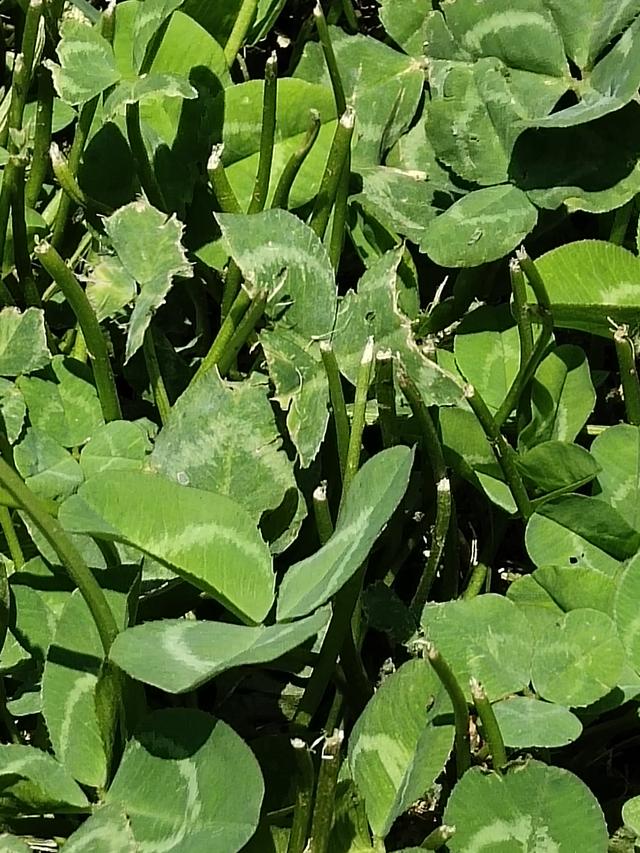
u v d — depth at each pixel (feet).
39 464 0.51
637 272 0.54
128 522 0.40
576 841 0.39
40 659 0.46
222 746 0.39
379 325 0.52
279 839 0.41
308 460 0.48
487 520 0.57
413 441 0.54
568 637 0.44
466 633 0.45
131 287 0.53
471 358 0.55
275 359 0.50
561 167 0.57
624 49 0.56
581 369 0.55
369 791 0.41
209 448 0.48
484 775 0.40
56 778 0.41
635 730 0.52
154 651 0.39
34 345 0.52
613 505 0.51
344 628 0.45
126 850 0.38
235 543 0.41
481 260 0.55
